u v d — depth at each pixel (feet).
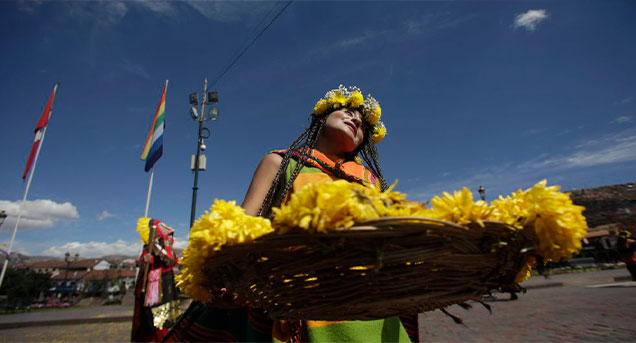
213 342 5.06
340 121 6.47
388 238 2.67
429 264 2.98
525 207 3.23
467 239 2.84
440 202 3.04
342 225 2.58
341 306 3.14
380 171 7.09
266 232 3.06
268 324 5.07
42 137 40.37
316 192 2.66
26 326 27.86
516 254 3.19
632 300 21.13
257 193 5.76
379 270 2.81
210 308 5.16
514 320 17.99
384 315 3.59
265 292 3.43
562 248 3.06
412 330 5.83
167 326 13.76
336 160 6.62
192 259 3.58
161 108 39.09
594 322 15.47
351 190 2.73
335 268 3.00
